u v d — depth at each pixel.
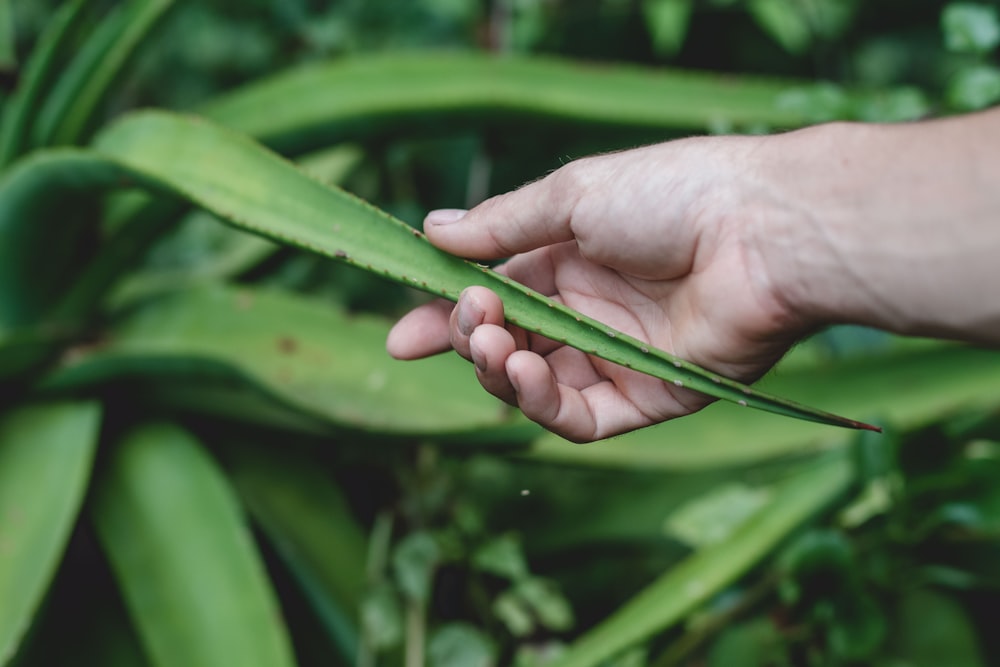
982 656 0.69
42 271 0.69
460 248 0.50
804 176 0.47
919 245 0.44
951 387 0.70
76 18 0.64
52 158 0.61
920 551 0.68
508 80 0.74
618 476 0.79
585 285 0.53
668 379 0.45
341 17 1.00
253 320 0.72
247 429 0.75
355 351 0.71
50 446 0.68
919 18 1.10
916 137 0.46
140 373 0.69
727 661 0.69
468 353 0.49
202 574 0.66
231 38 0.99
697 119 0.77
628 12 1.05
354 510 0.77
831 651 0.67
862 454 0.66
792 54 1.09
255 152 0.54
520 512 0.78
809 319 0.47
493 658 0.71
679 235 0.49
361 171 0.95
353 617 0.70
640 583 0.79
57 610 0.69
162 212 0.68
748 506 0.70
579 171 0.50
